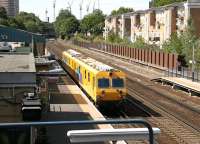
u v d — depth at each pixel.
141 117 28.11
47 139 19.44
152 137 5.54
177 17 80.81
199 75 43.03
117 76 29.66
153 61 61.69
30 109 19.98
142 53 67.56
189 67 49.97
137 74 55.34
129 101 34.66
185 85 39.62
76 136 5.34
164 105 32.72
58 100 32.25
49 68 35.84
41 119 21.33
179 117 27.95
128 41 90.12
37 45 51.09
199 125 25.64
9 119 20.17
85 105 30.38
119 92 29.58
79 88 38.47
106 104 29.62
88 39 139.00
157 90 41.16
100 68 30.69
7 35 42.72
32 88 20.75
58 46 126.25
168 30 83.19
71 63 45.41
